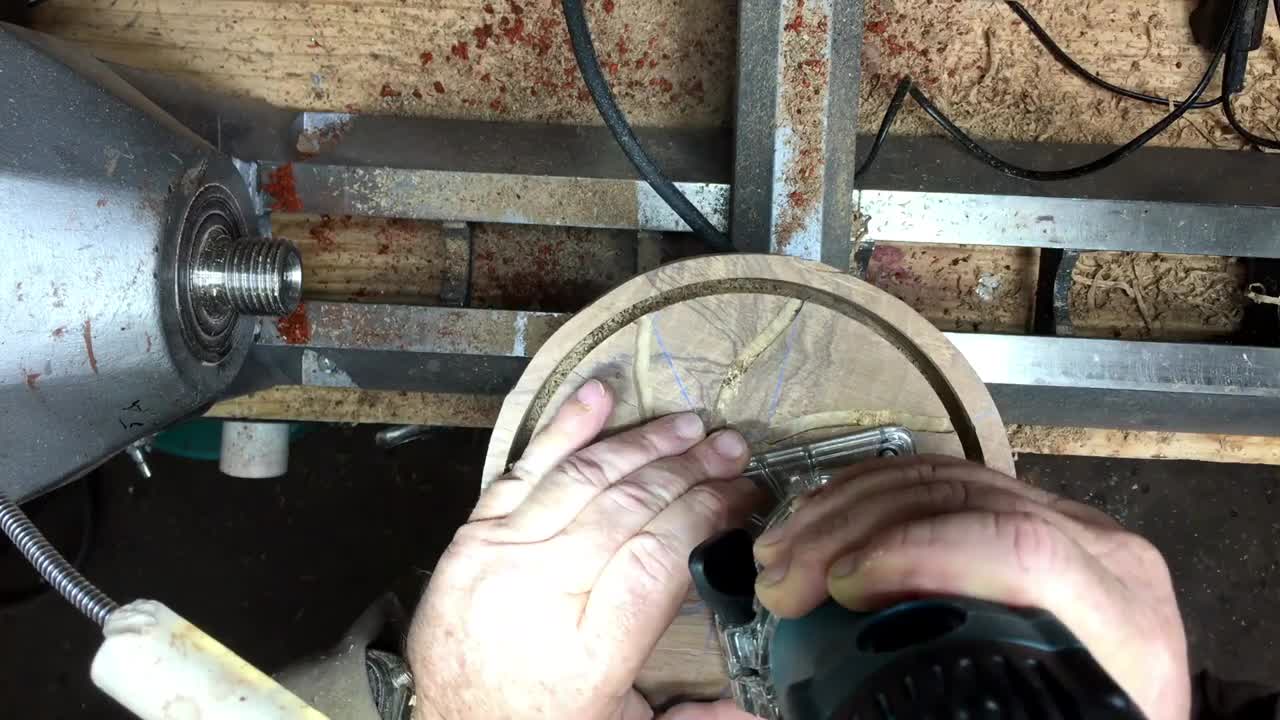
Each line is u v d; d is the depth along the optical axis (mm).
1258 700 1021
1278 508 1147
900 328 600
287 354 807
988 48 864
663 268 604
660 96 874
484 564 592
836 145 673
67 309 510
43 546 471
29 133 490
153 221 551
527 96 876
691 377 623
